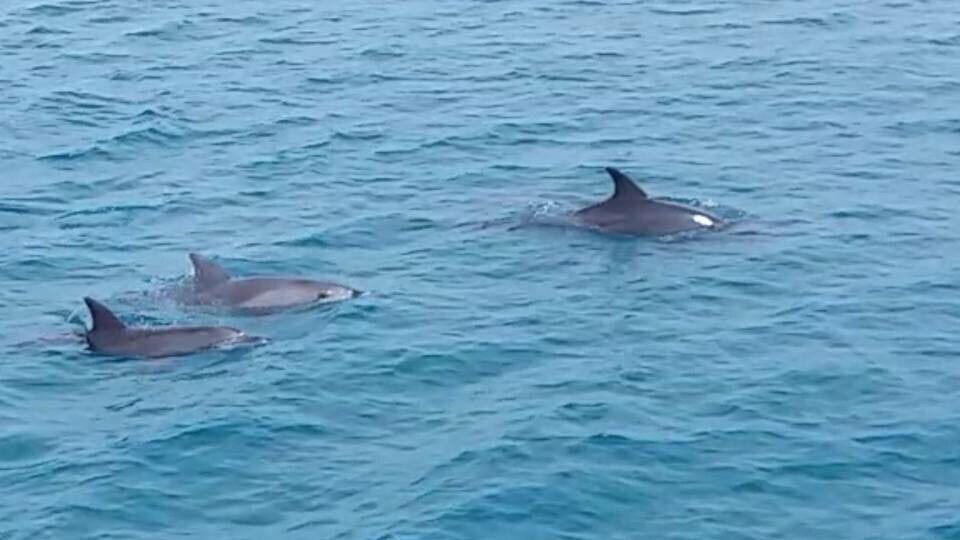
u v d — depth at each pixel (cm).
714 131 3666
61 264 2997
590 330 2650
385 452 2289
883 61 4169
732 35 4431
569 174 3403
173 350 2616
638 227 3047
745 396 2409
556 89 3997
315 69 4212
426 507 2136
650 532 2078
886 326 2639
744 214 3142
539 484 2178
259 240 3092
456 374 2511
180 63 4294
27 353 2634
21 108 3928
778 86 3981
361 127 3744
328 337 2648
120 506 2169
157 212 3253
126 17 4756
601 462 2230
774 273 2855
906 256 2923
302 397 2448
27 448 2333
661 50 4312
